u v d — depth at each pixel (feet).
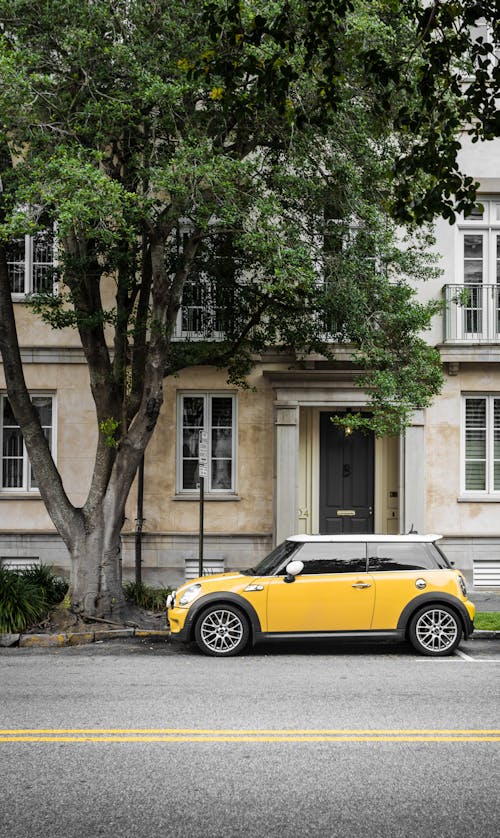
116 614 39.06
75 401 53.62
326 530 55.98
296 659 32.58
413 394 39.27
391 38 32.55
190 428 54.85
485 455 54.24
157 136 37.27
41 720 22.86
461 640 36.37
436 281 53.88
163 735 21.33
